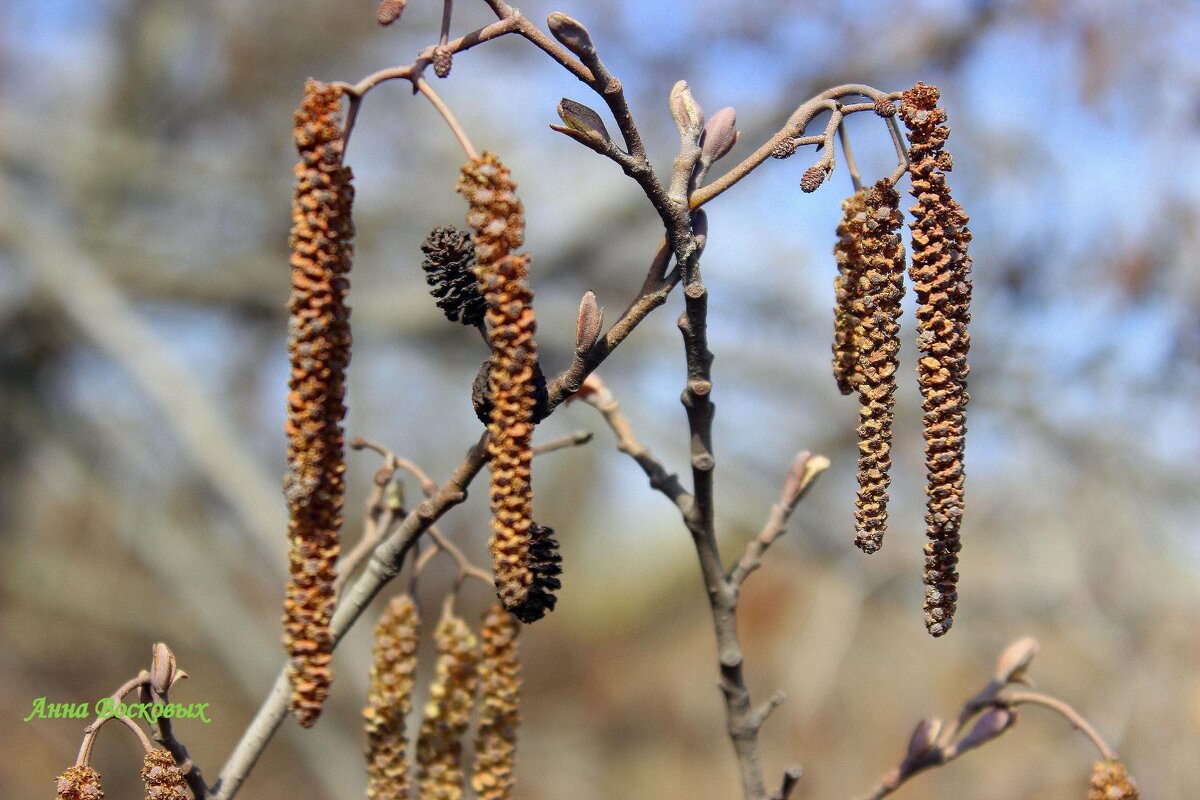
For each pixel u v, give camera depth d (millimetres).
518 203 1567
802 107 1801
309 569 1676
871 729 7449
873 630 7727
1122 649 5906
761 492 8227
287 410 1617
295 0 10383
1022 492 6805
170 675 1801
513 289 1560
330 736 6727
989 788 5859
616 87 1685
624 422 2213
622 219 9102
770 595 8812
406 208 10484
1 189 8391
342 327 1610
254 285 10586
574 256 9445
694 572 12266
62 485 9781
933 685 7508
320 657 1694
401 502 2248
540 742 10156
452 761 2166
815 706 7027
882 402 1711
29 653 9312
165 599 9727
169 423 7312
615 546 12969
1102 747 2127
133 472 9227
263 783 9141
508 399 1571
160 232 11062
